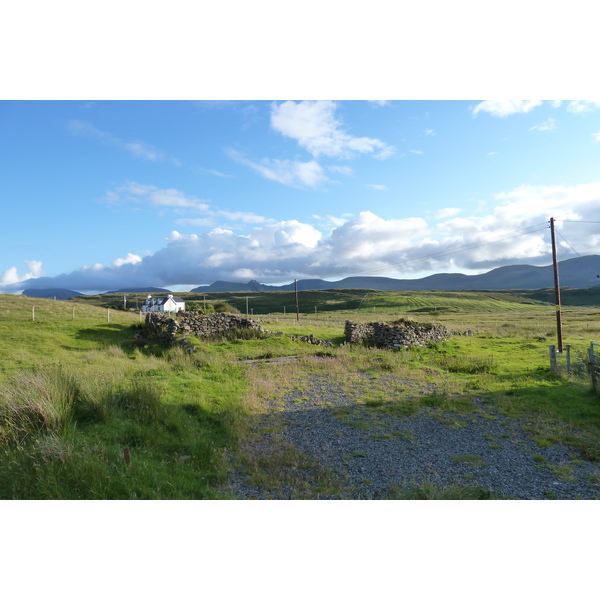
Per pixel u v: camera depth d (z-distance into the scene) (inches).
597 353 745.6
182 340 983.0
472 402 557.3
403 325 1220.5
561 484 306.5
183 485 285.7
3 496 249.3
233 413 470.9
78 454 286.4
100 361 782.5
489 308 6540.4
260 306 7317.9
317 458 356.2
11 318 1243.8
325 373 753.6
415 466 340.5
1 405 349.7
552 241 1151.6
